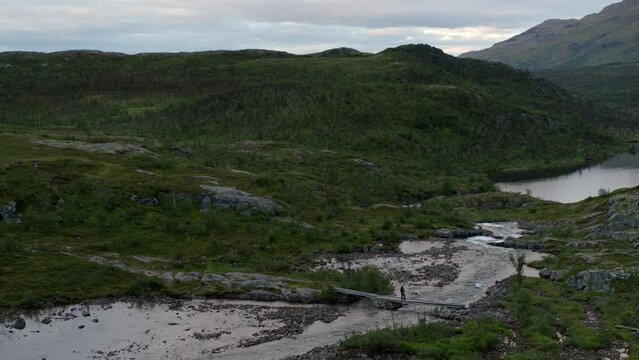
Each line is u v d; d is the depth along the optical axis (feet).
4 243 253.85
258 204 354.54
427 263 293.02
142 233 297.94
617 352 169.07
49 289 228.84
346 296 232.53
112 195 319.88
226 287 242.58
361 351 175.94
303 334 196.44
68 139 448.65
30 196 299.99
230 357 177.78
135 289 237.25
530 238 344.49
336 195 467.11
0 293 221.25
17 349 183.01
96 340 191.31
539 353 167.22
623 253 263.29
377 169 628.69
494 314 208.44
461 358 163.63
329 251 314.96
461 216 442.09
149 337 194.18
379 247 321.93
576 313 204.03
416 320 207.92
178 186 350.02
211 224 321.11
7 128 520.83
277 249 308.60
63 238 277.44
